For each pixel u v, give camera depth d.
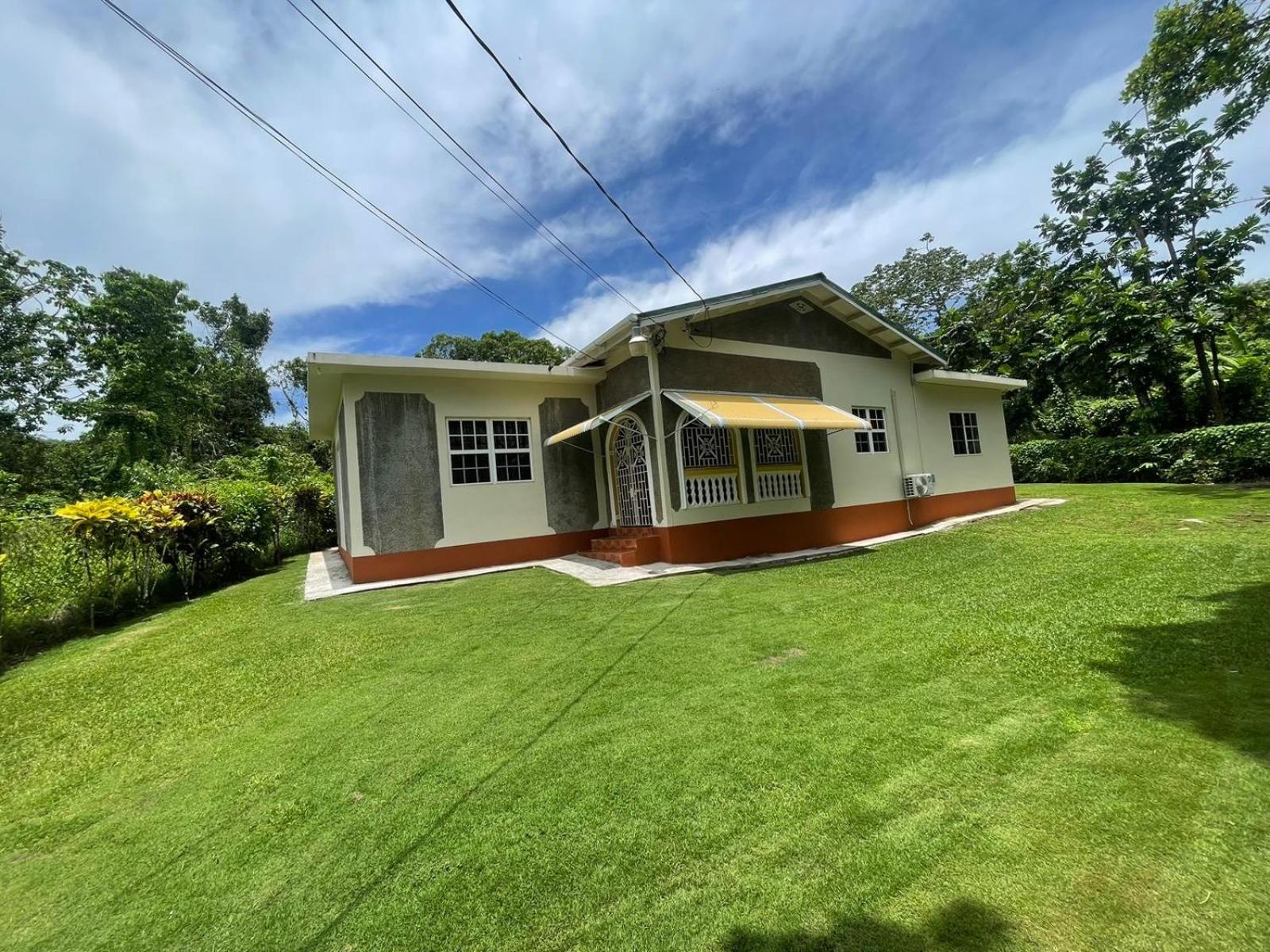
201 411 36.50
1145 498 15.95
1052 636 5.51
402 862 2.95
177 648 7.64
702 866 2.72
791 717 4.28
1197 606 5.95
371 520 12.22
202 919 2.67
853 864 2.64
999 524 14.80
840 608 7.45
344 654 6.76
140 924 2.67
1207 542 9.37
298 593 11.46
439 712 4.87
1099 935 2.14
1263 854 2.46
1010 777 3.24
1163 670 4.49
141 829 3.49
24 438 30.31
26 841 3.46
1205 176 21.83
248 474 27.61
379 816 3.39
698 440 12.65
